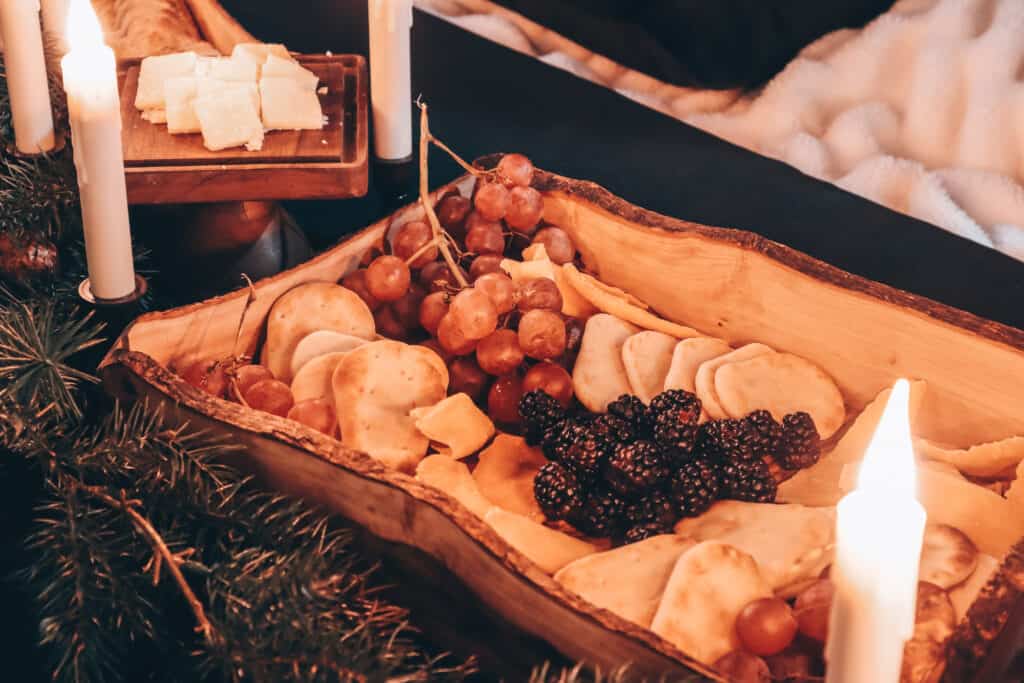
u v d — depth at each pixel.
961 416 1.33
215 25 1.98
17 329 1.32
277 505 1.17
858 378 1.39
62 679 1.17
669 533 1.19
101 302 1.31
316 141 1.52
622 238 1.52
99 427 1.23
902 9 2.58
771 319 1.43
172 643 1.15
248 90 1.54
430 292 1.47
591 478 1.23
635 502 1.22
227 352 1.39
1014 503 1.19
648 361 1.41
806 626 1.06
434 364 1.38
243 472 1.18
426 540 1.07
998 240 2.17
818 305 1.38
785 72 2.55
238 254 1.63
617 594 1.08
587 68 2.69
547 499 1.21
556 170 2.31
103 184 1.25
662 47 2.62
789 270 1.39
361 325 1.43
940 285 2.04
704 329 1.50
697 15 2.56
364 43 2.64
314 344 1.39
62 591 1.12
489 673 1.09
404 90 1.67
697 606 1.06
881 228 2.20
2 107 1.69
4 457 1.40
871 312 1.35
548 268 1.47
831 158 2.42
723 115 2.55
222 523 1.15
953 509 1.20
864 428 1.32
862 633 0.71
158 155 1.46
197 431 1.18
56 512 1.33
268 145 1.50
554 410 1.31
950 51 2.40
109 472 1.21
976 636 0.98
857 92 2.54
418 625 1.14
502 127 2.42
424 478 1.25
